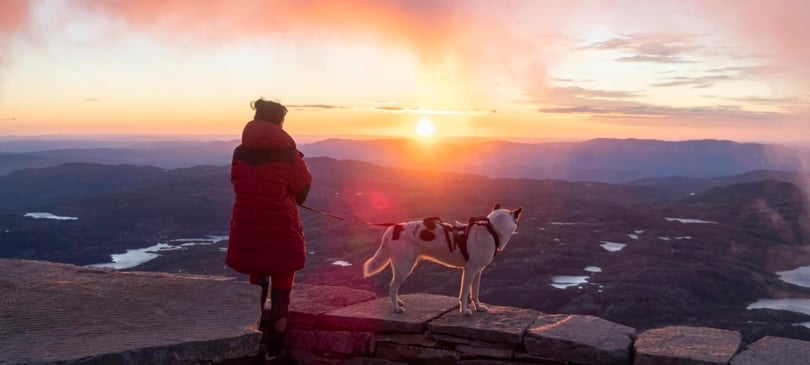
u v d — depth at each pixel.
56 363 3.88
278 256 5.24
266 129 5.21
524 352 5.14
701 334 5.20
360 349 5.56
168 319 4.91
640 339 5.07
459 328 5.29
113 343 4.28
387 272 34.62
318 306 5.94
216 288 5.57
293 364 5.78
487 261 5.57
